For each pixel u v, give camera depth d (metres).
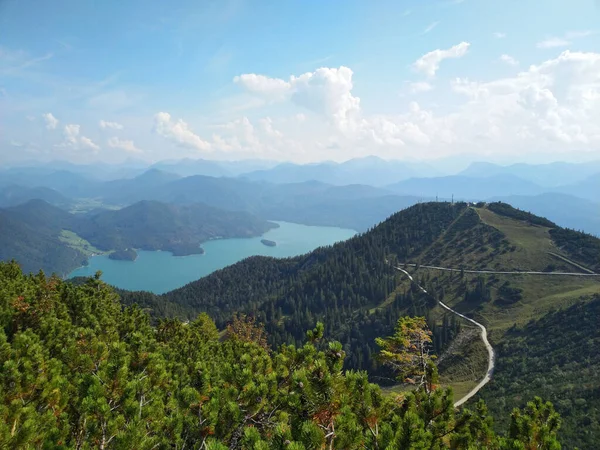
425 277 150.88
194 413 11.78
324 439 7.54
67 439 11.71
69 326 23.88
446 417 12.59
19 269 44.44
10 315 25.20
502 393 63.59
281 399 10.42
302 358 11.73
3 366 12.22
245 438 7.32
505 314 107.19
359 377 9.52
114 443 9.43
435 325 105.06
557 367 66.94
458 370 82.62
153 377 15.38
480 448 11.25
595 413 45.28
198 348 33.16
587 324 79.44
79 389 11.60
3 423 9.30
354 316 135.50
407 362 23.23
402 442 8.61
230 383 11.46
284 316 153.88
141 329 34.88
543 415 12.42
